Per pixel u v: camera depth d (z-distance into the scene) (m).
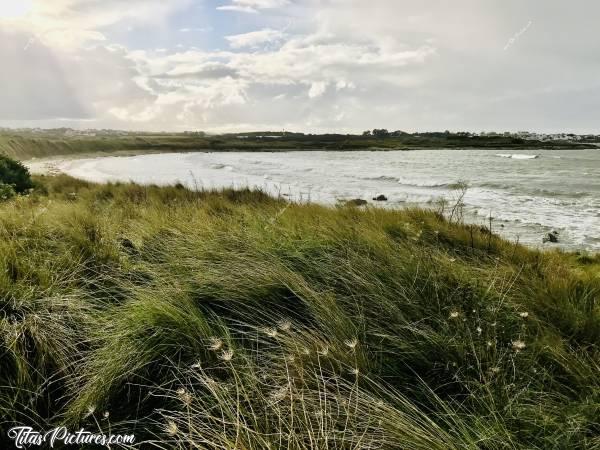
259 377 2.42
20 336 2.67
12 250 3.91
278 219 5.98
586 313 3.22
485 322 2.82
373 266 3.76
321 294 3.16
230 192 14.39
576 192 23.45
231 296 3.28
